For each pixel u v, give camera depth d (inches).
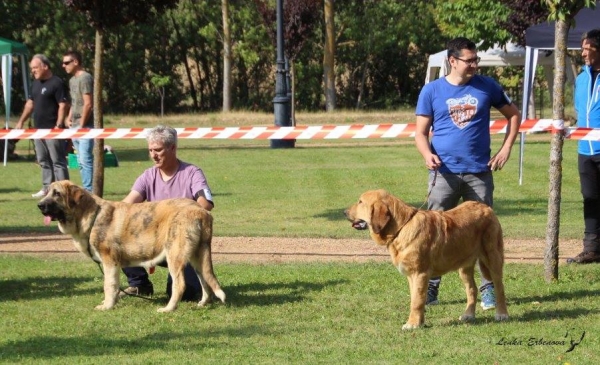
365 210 331.6
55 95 720.3
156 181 405.1
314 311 368.5
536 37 754.8
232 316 361.7
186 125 1888.5
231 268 464.4
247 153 1283.2
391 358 296.0
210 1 2256.4
